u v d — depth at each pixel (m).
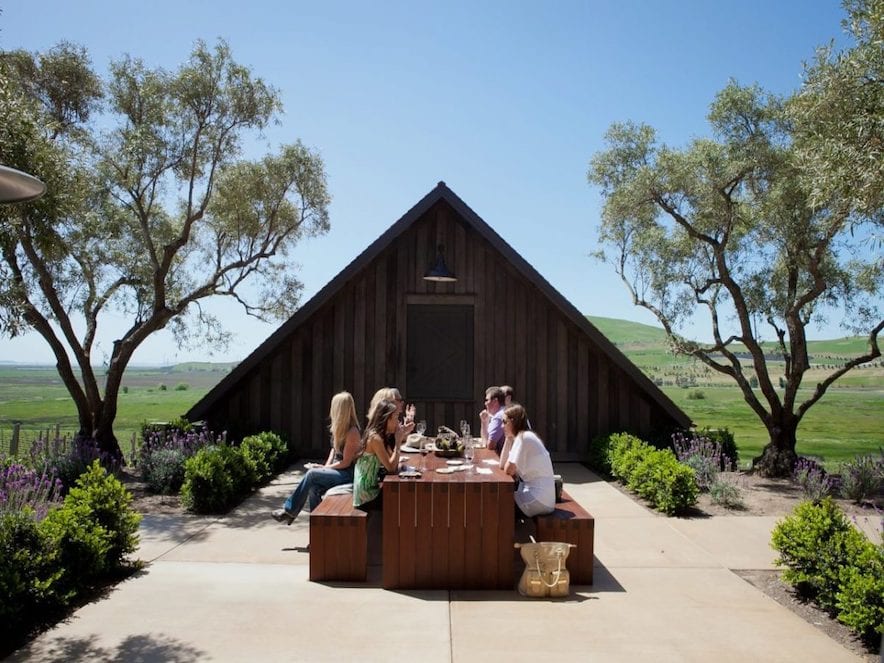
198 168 12.38
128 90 11.31
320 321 12.59
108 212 11.79
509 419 6.43
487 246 12.63
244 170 13.01
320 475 7.14
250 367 12.05
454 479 5.70
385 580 5.53
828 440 18.61
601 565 6.24
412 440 8.23
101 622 4.71
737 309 11.70
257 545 6.82
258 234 13.59
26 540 4.93
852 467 9.88
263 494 9.53
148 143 11.00
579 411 12.58
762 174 10.77
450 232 12.66
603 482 10.61
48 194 6.14
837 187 5.67
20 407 40.06
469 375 12.55
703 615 4.94
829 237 10.04
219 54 11.42
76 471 9.55
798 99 6.34
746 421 23.25
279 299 14.46
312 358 12.58
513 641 4.42
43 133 7.67
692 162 10.91
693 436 11.80
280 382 12.57
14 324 6.66
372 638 4.45
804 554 5.29
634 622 4.79
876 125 5.33
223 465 8.64
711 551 6.70
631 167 12.08
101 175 11.12
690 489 8.30
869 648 4.38
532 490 5.95
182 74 11.27
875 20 5.42
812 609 5.12
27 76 11.49
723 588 5.59
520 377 12.57
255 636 4.47
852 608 4.55
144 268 13.22
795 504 8.98
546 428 12.54
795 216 10.26
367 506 6.18
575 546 5.68
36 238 6.50
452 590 5.50
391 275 12.62
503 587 5.56
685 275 12.73
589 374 12.61
